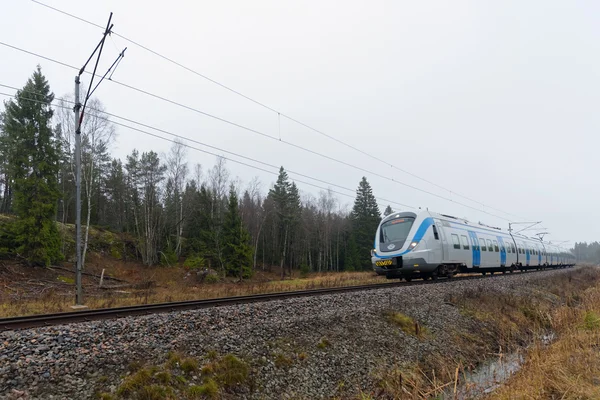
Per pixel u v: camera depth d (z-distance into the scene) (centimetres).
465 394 737
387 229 1748
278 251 5734
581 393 607
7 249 2714
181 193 4444
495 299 1583
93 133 3206
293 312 972
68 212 4447
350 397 745
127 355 614
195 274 3491
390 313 1127
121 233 4262
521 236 3188
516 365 947
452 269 1894
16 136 2906
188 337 711
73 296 1642
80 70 1199
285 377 725
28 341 599
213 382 622
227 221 4000
